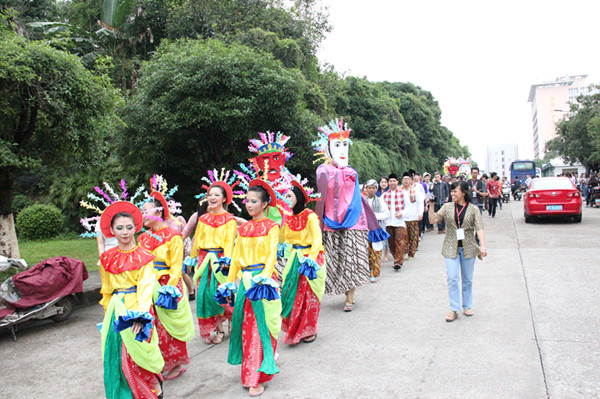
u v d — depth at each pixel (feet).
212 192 17.25
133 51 66.18
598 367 12.92
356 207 20.26
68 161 30.83
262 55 45.55
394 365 13.94
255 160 17.97
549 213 46.09
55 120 25.44
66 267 21.01
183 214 49.49
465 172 68.49
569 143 123.34
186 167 46.14
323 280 16.46
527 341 15.16
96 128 27.53
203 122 38.93
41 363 15.99
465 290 18.21
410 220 31.53
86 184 54.34
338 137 21.06
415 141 111.04
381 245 24.79
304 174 46.62
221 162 45.42
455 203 18.04
